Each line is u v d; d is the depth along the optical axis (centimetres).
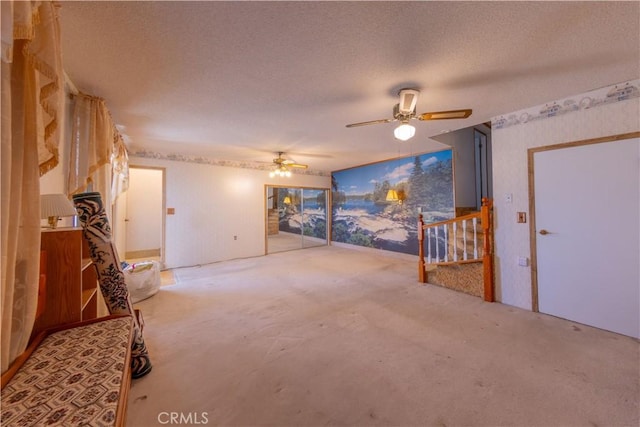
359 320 266
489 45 174
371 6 139
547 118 272
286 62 193
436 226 382
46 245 155
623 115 230
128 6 136
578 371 181
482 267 329
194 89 232
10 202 100
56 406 93
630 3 137
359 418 144
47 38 103
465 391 164
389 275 441
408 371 183
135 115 294
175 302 320
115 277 188
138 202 616
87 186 239
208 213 549
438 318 270
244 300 326
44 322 155
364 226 678
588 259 250
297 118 309
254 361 196
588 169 249
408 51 181
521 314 277
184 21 148
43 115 121
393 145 464
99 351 130
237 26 153
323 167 712
